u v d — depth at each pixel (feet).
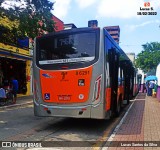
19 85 83.82
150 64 167.63
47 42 32.81
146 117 42.09
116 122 38.11
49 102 31.78
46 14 50.75
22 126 34.04
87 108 30.09
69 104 30.73
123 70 48.62
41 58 32.81
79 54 30.86
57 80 31.42
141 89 147.54
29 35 50.88
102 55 30.30
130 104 64.64
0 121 37.78
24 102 64.59
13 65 80.18
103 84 30.17
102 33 30.58
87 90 30.14
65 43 31.81
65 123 36.65
